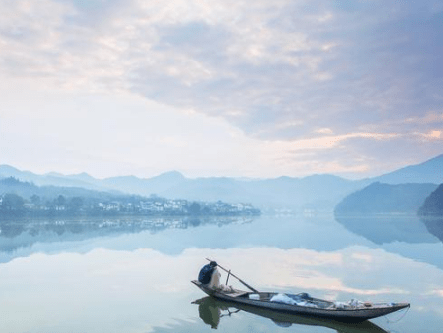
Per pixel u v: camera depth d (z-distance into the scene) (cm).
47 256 3981
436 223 12888
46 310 1828
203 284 2059
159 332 1505
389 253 3928
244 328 1542
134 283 2466
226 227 11188
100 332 1515
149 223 15888
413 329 1520
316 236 6600
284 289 2233
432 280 2459
